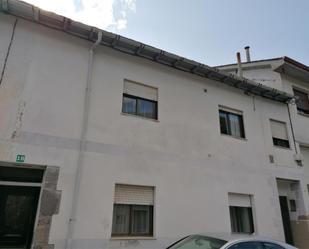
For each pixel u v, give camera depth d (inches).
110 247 250.2
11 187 240.7
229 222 334.3
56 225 233.1
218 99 394.3
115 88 305.7
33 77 262.1
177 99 351.6
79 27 286.5
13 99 247.1
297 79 512.7
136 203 284.4
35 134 247.1
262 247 191.2
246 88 423.8
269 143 424.8
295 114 485.7
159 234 281.6
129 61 327.3
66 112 267.7
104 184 265.3
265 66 501.4
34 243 222.5
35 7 261.4
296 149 455.5
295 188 435.5
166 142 321.1
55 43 284.7
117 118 295.4
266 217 370.9
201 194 325.1
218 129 374.9
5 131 236.2
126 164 284.4
